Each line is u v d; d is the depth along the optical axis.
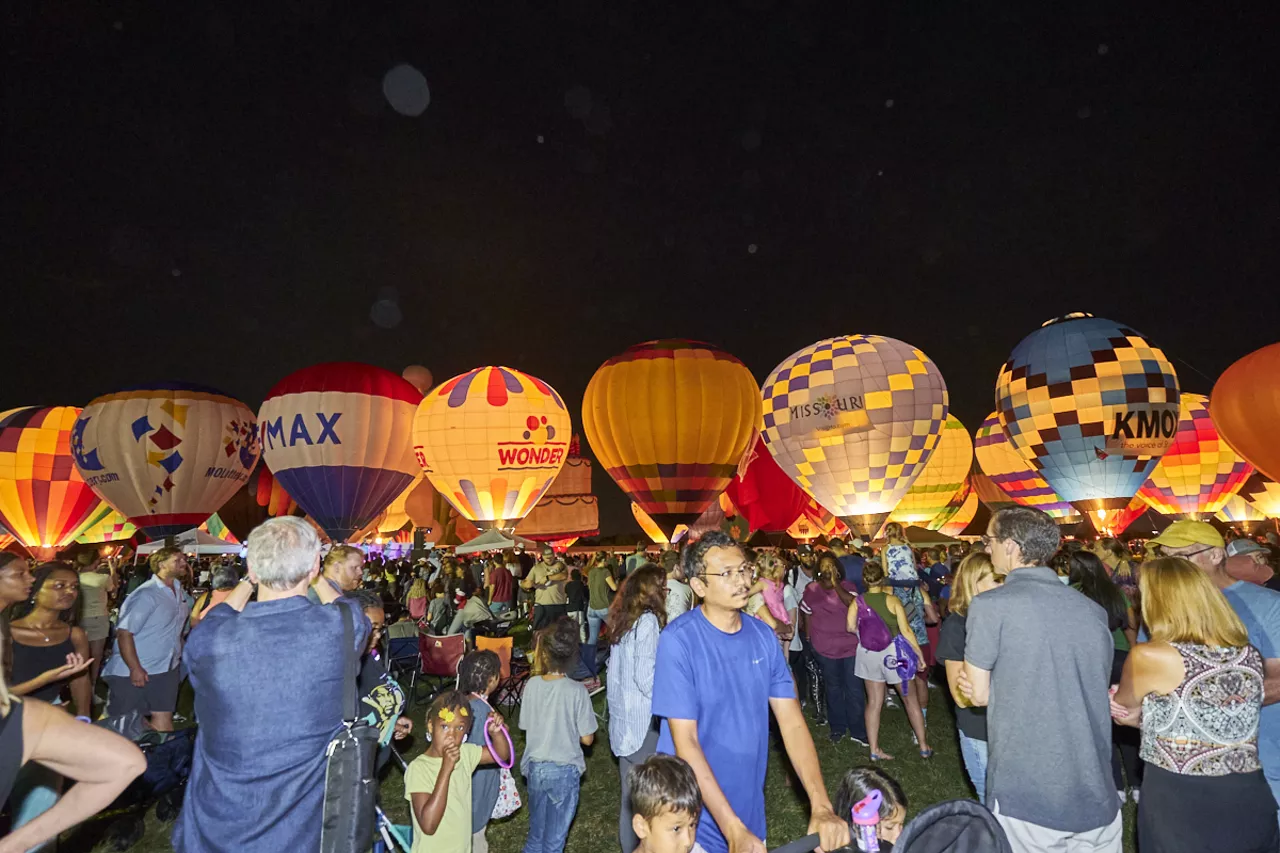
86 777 1.67
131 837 4.59
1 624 1.63
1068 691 2.62
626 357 17.22
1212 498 22.70
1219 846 2.46
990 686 2.74
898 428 16.70
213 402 17.67
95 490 17.33
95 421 17.05
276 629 2.35
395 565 19.34
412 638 8.03
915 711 5.84
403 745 6.64
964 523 31.89
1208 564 3.34
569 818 3.68
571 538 35.97
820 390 17.11
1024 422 18.25
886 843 2.19
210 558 25.14
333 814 2.29
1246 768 2.52
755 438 17.19
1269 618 3.07
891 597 5.70
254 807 2.21
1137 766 4.75
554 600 11.03
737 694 2.53
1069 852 2.59
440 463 17.80
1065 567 5.17
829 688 6.33
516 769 6.05
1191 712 2.54
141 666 5.21
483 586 15.27
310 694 2.32
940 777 5.39
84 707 4.95
